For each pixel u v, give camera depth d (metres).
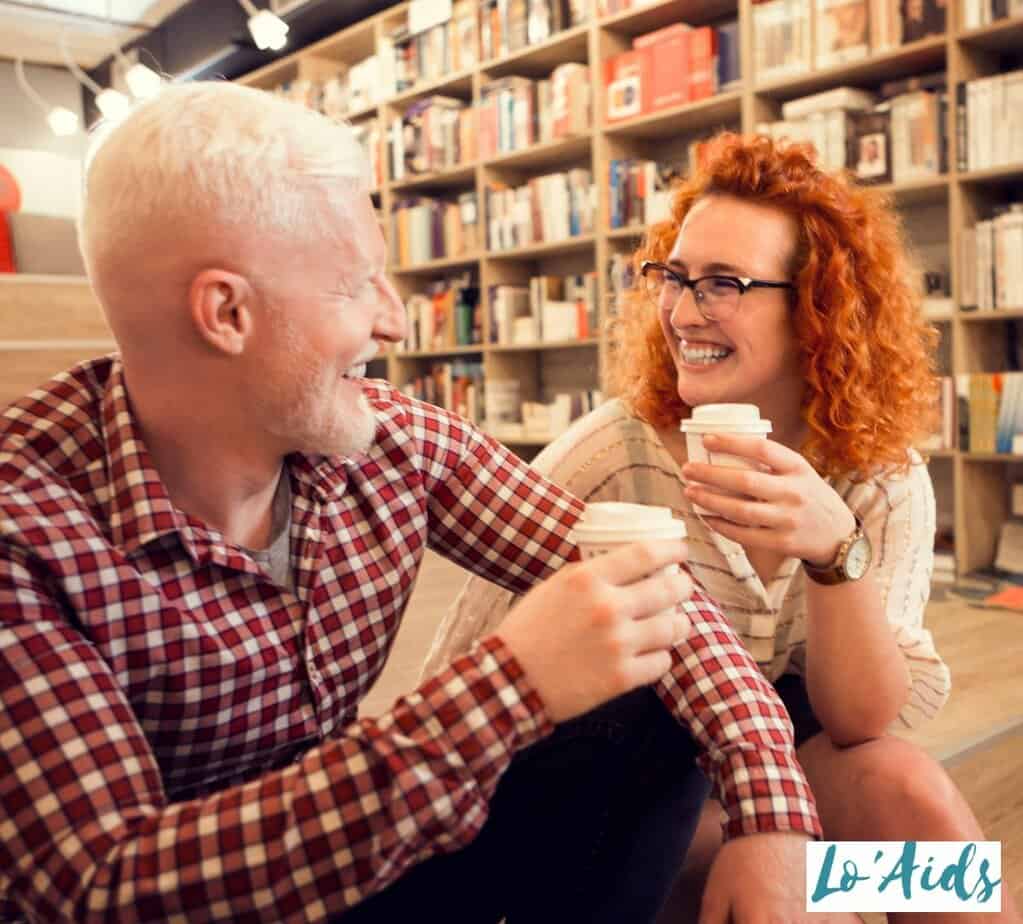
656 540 0.72
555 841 0.97
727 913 0.82
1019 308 3.34
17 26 7.69
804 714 1.27
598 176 4.61
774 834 0.83
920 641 1.21
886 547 1.30
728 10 4.35
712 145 1.43
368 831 0.64
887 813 0.98
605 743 0.95
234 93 0.74
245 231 0.72
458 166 5.39
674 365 1.38
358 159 0.78
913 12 3.49
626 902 0.98
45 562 0.70
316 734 0.86
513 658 0.67
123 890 0.62
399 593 0.92
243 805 0.65
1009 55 3.60
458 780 0.65
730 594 1.27
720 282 1.29
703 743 0.90
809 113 3.79
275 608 0.83
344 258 0.76
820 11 3.73
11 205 8.52
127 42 8.04
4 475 0.74
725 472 0.97
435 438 1.01
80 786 0.64
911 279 1.36
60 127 6.84
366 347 0.80
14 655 0.67
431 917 0.95
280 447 0.80
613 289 4.56
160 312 0.74
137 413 0.79
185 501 0.81
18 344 4.31
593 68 4.61
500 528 1.03
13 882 0.66
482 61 5.20
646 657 0.69
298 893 0.64
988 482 3.66
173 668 0.76
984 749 1.95
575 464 1.35
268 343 0.75
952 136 3.43
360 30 5.95
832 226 1.28
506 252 5.11
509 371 5.38
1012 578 3.46
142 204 0.72
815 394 1.30
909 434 1.31
